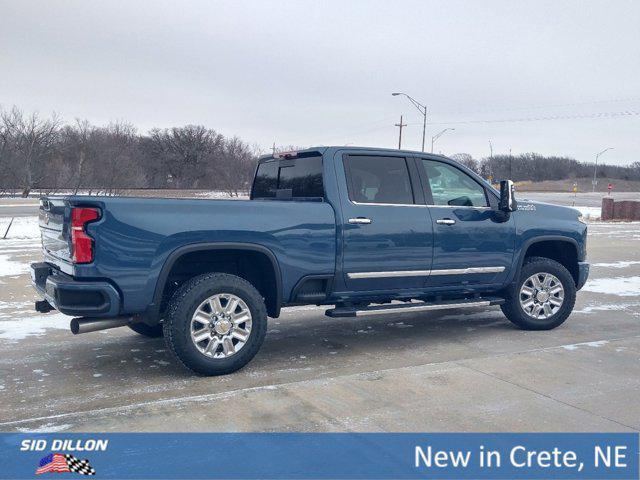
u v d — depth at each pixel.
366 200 5.88
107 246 4.66
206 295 4.99
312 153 5.94
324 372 5.27
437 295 6.37
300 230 5.45
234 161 66.00
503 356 5.79
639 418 4.20
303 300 5.62
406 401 4.50
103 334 6.74
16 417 4.18
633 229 25.41
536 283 6.95
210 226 5.04
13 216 24.41
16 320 7.35
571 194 73.88
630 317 7.80
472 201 6.54
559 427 4.03
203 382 4.98
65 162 36.84
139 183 41.50
